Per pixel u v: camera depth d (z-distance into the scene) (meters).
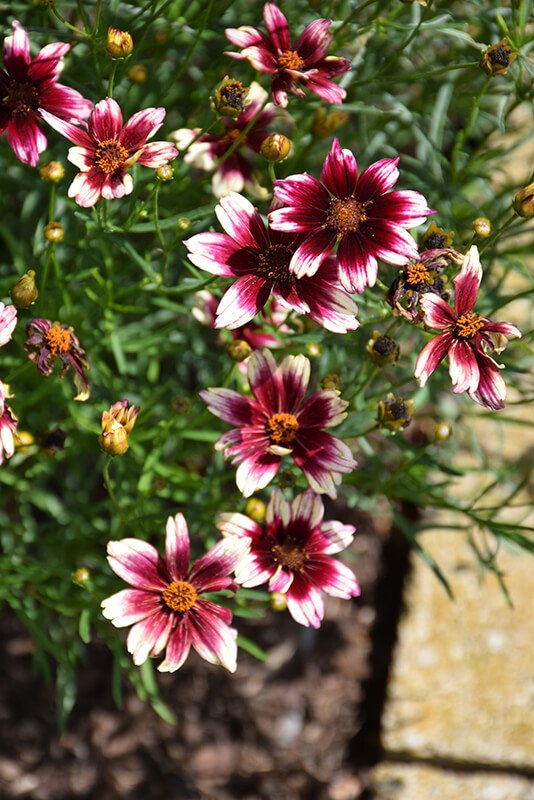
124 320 0.73
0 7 0.62
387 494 0.63
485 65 0.59
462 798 0.75
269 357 0.56
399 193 0.55
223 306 0.55
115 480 0.68
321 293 0.55
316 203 0.55
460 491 0.76
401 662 0.75
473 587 0.76
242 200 0.55
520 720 0.75
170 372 0.75
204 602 0.55
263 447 0.56
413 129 0.68
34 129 0.57
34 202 0.66
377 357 0.57
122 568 0.55
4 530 0.71
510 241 0.76
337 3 0.66
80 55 0.64
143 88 0.67
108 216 0.62
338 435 0.64
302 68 0.58
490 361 0.55
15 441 0.59
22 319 0.63
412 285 0.55
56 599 0.66
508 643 0.76
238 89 0.57
